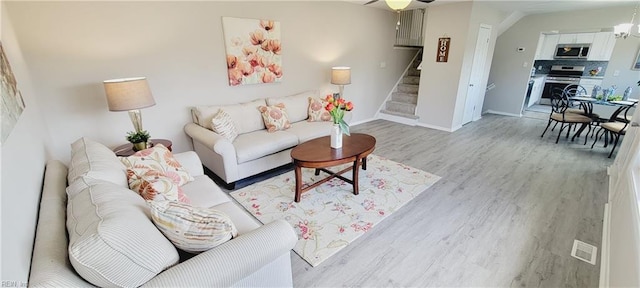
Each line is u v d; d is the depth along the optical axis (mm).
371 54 5559
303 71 4457
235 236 1352
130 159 1943
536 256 1993
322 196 2799
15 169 1169
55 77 2488
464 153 4043
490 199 2766
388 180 3148
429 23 5082
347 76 4582
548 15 5723
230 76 3578
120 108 2402
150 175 1764
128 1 2707
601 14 5145
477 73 5473
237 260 1187
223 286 1161
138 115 2646
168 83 3137
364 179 3168
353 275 1837
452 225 2352
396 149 4211
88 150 1759
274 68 4004
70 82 2568
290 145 3332
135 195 1442
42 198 1390
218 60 3455
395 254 2021
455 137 4840
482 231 2273
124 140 3004
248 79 3756
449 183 3100
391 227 2326
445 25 4871
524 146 4359
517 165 3609
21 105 1662
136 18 2785
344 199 2746
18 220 1017
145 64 2936
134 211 1187
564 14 5543
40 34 2352
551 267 1892
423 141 4613
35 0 2283
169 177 1986
